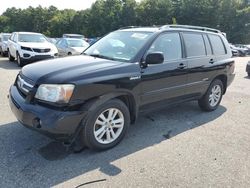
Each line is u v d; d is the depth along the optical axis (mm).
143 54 4516
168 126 5223
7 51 15930
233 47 32719
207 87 5977
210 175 3574
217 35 6406
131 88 4258
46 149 4035
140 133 4812
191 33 5594
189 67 5328
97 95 3850
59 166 3615
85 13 73000
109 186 3244
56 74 3793
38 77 3803
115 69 4109
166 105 5086
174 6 61125
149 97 4629
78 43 15547
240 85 10055
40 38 13734
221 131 5105
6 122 4957
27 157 3797
